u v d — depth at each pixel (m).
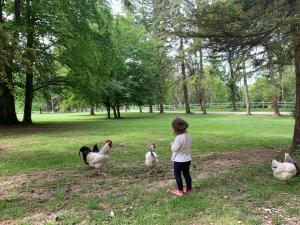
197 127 24.50
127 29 39.94
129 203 6.82
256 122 28.91
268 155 12.17
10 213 6.38
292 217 5.87
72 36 25.89
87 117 44.97
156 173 9.43
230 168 9.88
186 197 7.00
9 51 12.41
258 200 6.76
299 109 11.88
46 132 22.23
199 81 42.59
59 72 31.27
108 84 37.09
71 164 11.05
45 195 7.56
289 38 10.26
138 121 32.91
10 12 27.16
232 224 5.55
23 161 11.78
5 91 27.36
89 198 7.15
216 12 10.21
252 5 10.55
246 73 13.23
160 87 45.31
